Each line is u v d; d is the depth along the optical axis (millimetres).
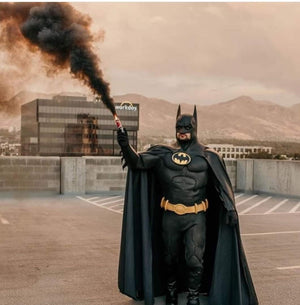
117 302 5645
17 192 17703
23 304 5547
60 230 10586
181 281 5773
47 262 7621
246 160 19891
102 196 17672
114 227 11039
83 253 8297
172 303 5426
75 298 5785
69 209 14125
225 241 5363
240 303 5172
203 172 5223
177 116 5504
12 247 8758
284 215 13625
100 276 6805
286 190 18422
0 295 5891
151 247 5391
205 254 5703
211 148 5504
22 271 7062
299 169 17859
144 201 5438
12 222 11648
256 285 6441
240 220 12617
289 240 9773
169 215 5219
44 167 18000
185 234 5230
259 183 19656
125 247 5426
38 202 15680
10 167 17656
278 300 5793
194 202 5191
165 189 5273
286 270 7281
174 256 5305
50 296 5859
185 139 5309
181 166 5180
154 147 5473
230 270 5336
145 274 5320
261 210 14711
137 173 5500
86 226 11164
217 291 5309
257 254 8406
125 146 5199
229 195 5230
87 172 18438
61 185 18141
